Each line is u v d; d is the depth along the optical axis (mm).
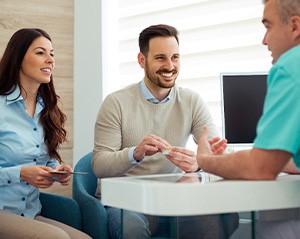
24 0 3562
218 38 3367
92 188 2703
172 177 1508
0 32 3477
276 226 1306
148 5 3742
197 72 3471
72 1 3736
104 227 2367
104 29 3891
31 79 2508
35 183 2316
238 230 1301
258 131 1269
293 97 1216
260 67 3174
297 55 1254
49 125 2605
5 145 2434
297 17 1318
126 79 3881
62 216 2523
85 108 3758
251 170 1260
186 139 2691
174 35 2650
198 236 1301
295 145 1215
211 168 1356
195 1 3477
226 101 2750
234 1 3289
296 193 1260
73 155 3695
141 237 1354
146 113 2629
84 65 3768
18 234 2174
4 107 2457
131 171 2576
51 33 3658
